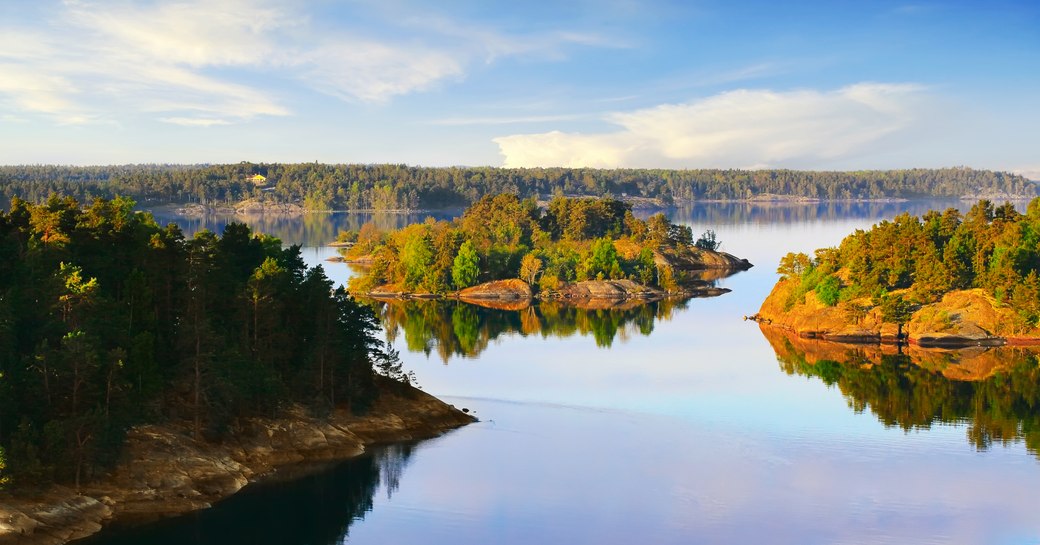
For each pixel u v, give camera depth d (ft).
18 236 315.17
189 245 314.55
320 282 345.72
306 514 249.55
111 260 309.42
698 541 235.40
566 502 262.88
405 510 255.09
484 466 295.28
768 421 359.05
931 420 362.53
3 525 213.46
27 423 231.50
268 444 294.05
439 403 354.95
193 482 260.01
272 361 317.42
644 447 320.29
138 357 266.98
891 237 641.40
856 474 290.97
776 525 247.29
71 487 237.86
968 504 263.90
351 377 332.19
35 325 260.83
